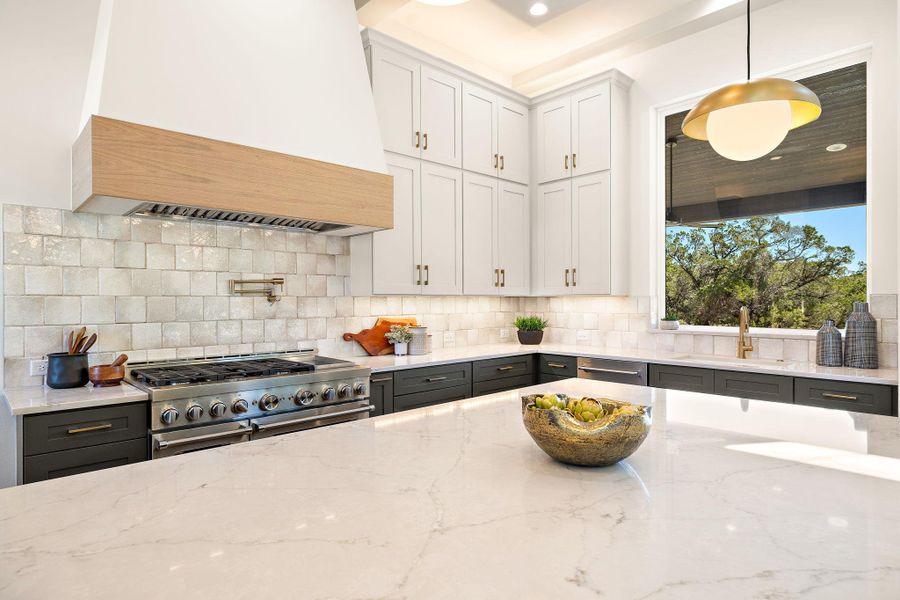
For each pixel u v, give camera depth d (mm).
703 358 3453
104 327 2633
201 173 2354
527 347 4246
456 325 4371
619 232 4000
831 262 3287
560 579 693
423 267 3625
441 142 3736
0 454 2273
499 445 1340
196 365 2838
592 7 3689
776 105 1577
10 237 2393
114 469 1152
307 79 2812
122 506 947
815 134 3355
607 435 1082
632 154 4113
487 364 3730
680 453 1267
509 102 4258
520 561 743
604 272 3941
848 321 2979
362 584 681
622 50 4082
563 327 4582
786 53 3389
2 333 2365
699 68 3787
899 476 1100
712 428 1497
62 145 2525
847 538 812
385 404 3096
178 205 2309
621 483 1064
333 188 2824
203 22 2473
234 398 2406
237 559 749
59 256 2512
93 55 2521
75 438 2043
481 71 4582
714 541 804
